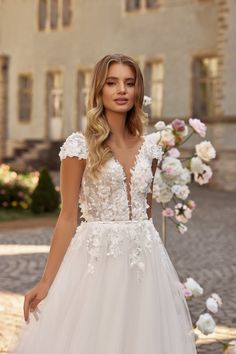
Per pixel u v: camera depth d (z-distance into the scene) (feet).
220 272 34.09
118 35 101.50
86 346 12.84
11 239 46.01
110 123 13.50
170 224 52.13
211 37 90.84
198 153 20.36
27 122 113.39
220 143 84.64
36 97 112.57
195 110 93.30
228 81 85.61
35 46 112.47
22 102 114.73
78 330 12.92
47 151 105.81
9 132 115.34
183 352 13.24
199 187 86.53
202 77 93.20
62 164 13.23
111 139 13.46
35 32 112.37
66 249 13.15
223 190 83.66
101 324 12.90
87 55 105.70
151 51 97.55
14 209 63.46
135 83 13.37
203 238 45.93
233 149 83.35
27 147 107.04
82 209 13.56
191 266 35.76
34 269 34.53
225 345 17.08
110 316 12.94
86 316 12.96
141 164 13.43
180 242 43.98
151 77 98.53
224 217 58.29
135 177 13.37
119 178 13.16
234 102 85.15
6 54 115.85
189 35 93.20
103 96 13.32
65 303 13.29
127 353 12.86
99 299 13.07
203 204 68.33
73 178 13.16
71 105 108.27
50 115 111.45
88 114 13.29
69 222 13.16
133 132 13.75
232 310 25.95
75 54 107.34
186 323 13.85
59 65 109.60
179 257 38.55
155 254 13.58
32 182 65.26
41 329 13.33
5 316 24.77
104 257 13.21
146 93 98.48
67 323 13.12
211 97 92.32
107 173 13.12
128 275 13.17
